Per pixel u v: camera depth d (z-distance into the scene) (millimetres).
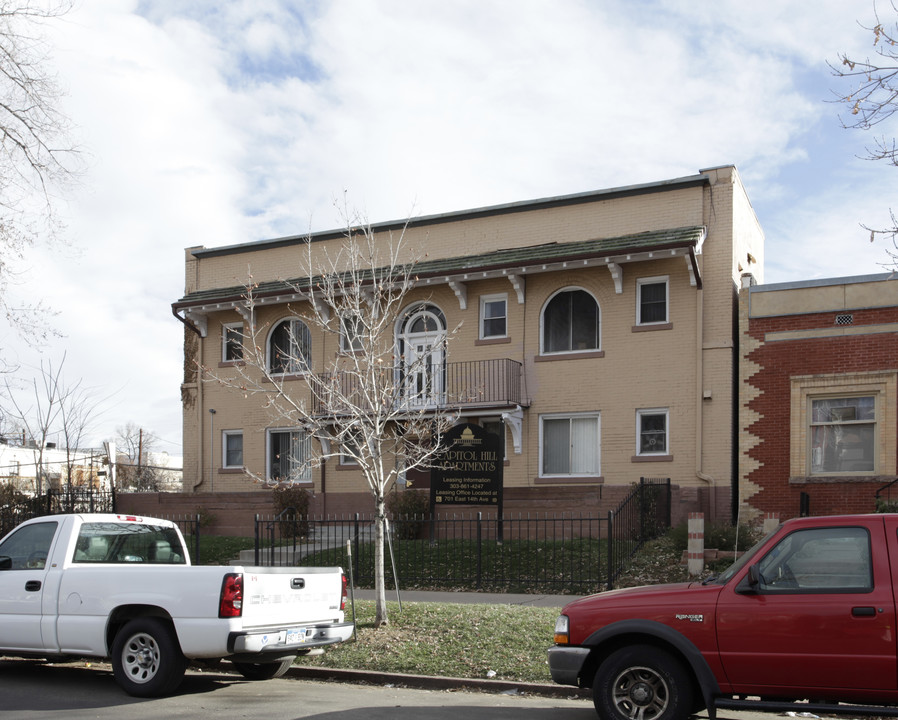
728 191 22031
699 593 7477
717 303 21828
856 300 19531
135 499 25297
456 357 24297
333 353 25391
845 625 6953
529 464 23297
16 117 15719
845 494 19266
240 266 27500
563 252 22547
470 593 15484
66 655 9836
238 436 27078
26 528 10469
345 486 25078
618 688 7512
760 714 8625
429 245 25156
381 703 8938
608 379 22641
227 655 9523
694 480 21516
